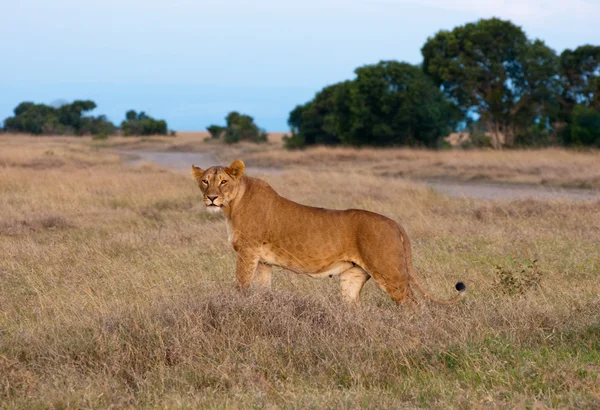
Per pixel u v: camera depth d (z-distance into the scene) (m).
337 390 15.36
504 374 15.99
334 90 167.75
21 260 29.89
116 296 23.52
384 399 14.83
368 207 45.84
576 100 156.12
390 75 142.50
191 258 29.44
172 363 17.62
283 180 69.38
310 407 14.48
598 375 15.57
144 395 15.83
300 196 54.50
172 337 18.25
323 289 23.95
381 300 22.88
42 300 22.88
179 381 16.30
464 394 14.88
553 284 24.47
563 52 157.50
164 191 55.81
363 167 102.31
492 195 63.03
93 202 50.31
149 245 33.06
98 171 78.69
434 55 152.25
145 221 42.28
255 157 130.00
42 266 28.47
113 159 111.44
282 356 17.77
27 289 25.11
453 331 18.94
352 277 22.16
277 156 127.38
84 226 39.75
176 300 20.92
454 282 25.42
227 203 22.28
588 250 30.41
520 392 15.18
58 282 26.28
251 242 22.11
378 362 17.05
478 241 33.12
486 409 14.02
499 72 142.25
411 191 56.94
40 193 52.59
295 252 21.73
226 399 14.97
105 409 14.95
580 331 18.77
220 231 36.81
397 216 42.09
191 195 54.00
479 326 18.94
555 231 35.25
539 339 18.59
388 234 20.92
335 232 21.33
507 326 19.41
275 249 22.03
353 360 16.84
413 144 144.88
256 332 19.00
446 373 16.62
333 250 21.42
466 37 146.38
